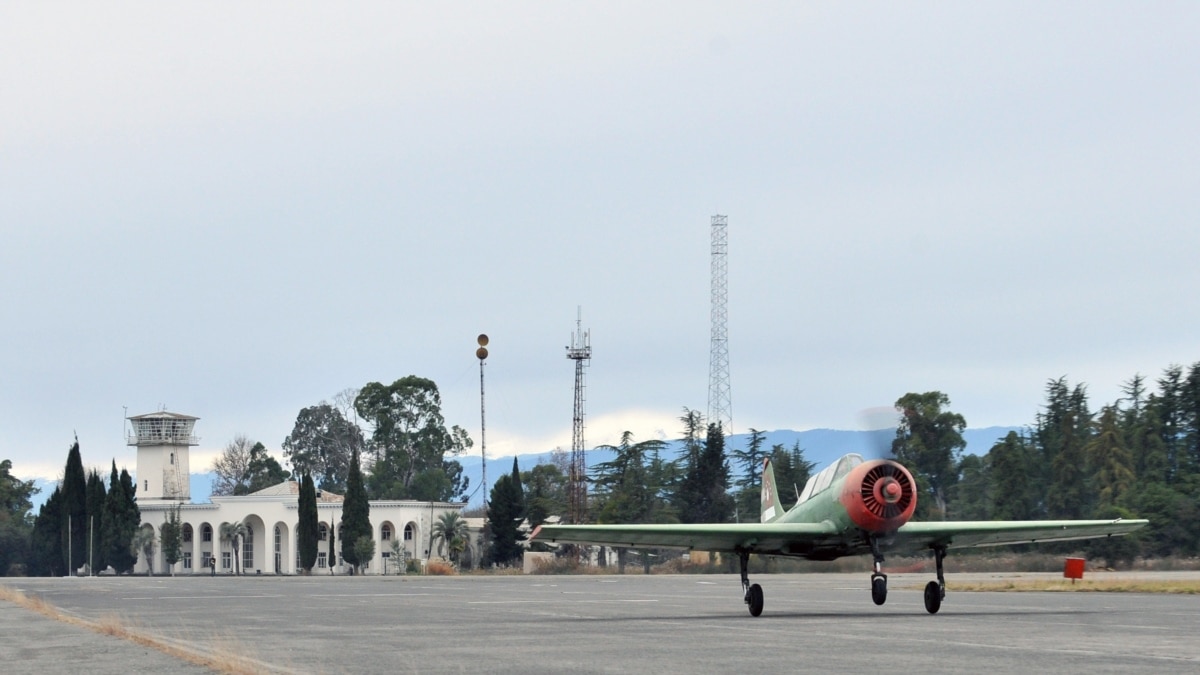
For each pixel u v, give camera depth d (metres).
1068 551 122.69
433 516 191.38
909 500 42.06
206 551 193.38
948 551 49.69
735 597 64.44
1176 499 125.12
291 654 28.66
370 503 186.88
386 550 187.88
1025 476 153.25
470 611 50.34
